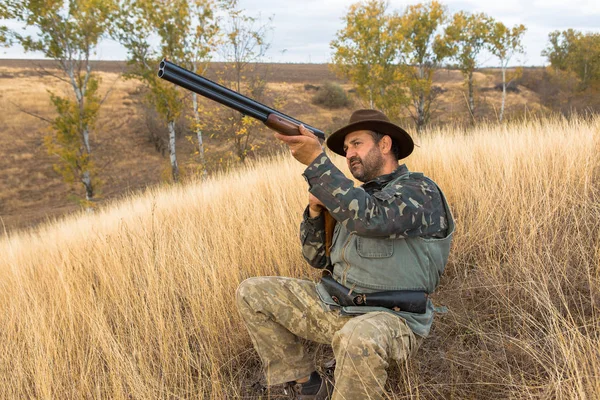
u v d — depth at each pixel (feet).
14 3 46.62
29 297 12.60
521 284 9.20
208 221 15.97
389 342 6.37
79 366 9.60
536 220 11.51
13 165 96.73
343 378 6.18
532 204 11.90
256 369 9.32
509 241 11.12
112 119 123.85
